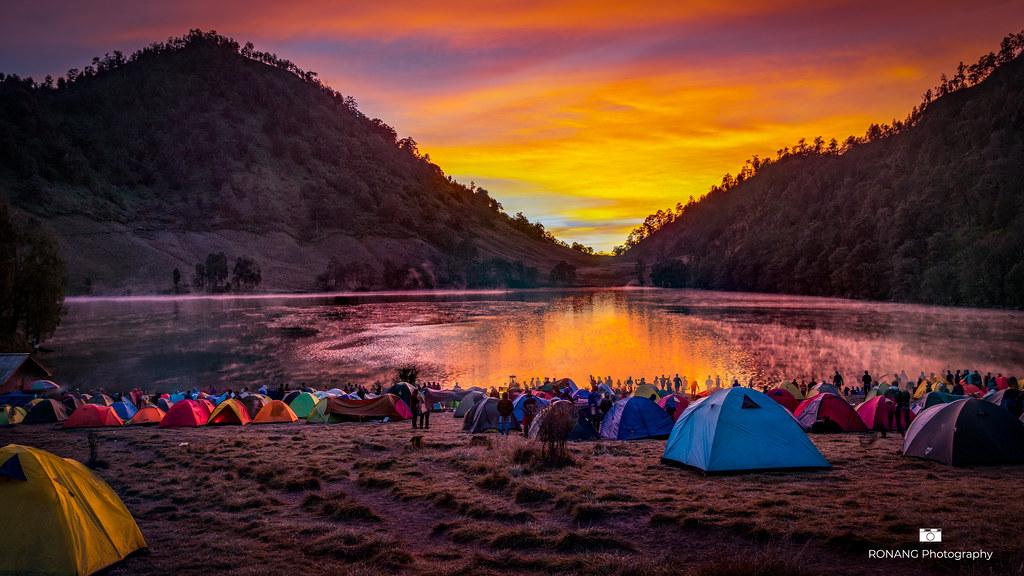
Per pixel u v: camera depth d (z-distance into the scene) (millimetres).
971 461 13500
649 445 17859
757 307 127125
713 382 42875
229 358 61812
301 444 19062
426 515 10930
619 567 7828
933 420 14477
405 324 97938
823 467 13328
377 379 49594
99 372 54500
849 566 7590
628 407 20125
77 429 25125
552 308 134375
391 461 15242
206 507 11883
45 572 7750
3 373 37531
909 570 7398
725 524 9273
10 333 58875
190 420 25219
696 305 137875
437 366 55469
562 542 8828
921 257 134000
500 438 19094
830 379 46125
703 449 13492
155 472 15156
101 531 8531
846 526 8945
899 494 10844
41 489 8156
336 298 181875
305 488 13078
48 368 56781
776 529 8797
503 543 9031
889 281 139875
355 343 73312
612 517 10031
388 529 10164
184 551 9156
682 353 61125
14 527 7887
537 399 23281
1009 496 10477
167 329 91625
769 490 11445
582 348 66312
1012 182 131875
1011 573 7023
